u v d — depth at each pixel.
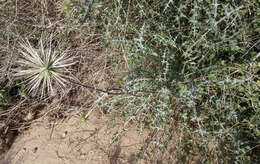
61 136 2.54
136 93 2.21
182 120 2.32
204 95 2.27
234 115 2.00
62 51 2.83
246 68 2.01
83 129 2.52
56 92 2.75
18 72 2.72
